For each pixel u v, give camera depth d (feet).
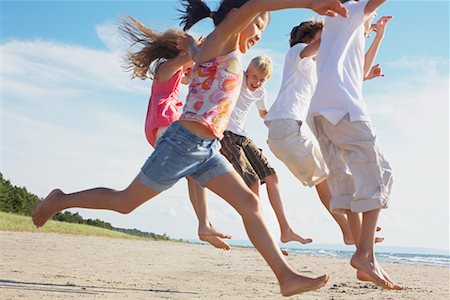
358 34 13.62
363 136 12.63
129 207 11.41
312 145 16.47
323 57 13.62
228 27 10.82
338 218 16.15
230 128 17.70
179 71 16.47
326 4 9.77
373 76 15.55
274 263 10.27
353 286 20.12
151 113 16.47
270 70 18.01
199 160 10.85
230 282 20.39
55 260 25.23
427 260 62.49
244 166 17.44
